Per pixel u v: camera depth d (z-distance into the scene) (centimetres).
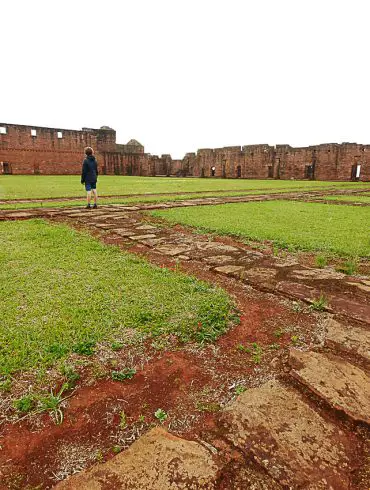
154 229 638
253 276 364
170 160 4912
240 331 250
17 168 3694
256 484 130
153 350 221
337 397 174
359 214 876
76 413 169
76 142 4094
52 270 370
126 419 166
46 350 213
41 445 151
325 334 245
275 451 145
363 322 259
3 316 256
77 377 192
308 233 607
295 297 309
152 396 182
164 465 138
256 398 175
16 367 198
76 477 133
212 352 222
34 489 131
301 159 3562
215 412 171
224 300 294
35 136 3778
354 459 143
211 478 132
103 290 313
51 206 960
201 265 413
